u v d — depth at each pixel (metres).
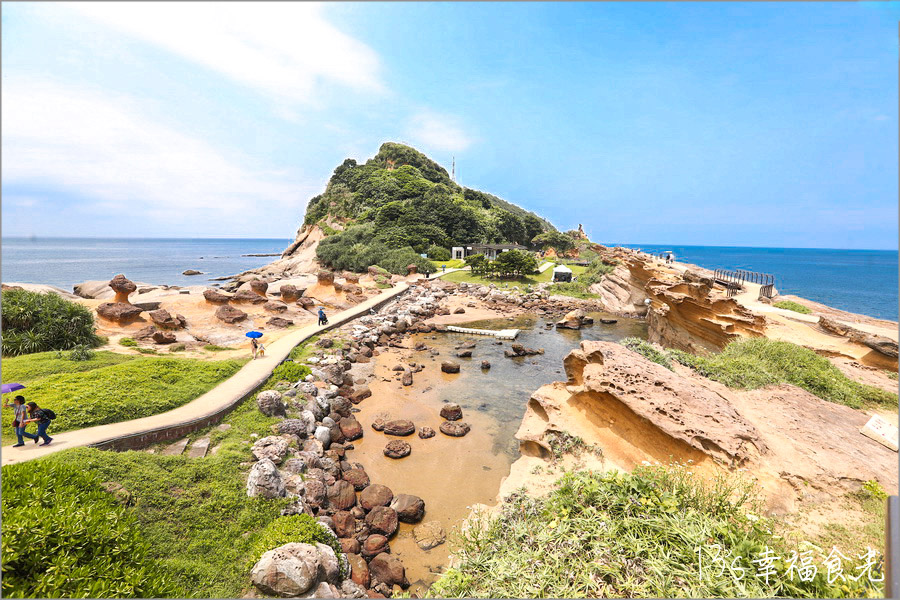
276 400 16.36
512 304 52.06
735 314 21.52
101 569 7.18
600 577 6.72
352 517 12.37
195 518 10.22
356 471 14.95
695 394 12.24
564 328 40.88
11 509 7.33
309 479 13.20
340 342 29.08
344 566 10.14
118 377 16.08
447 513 13.36
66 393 14.11
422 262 71.56
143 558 8.23
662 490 8.38
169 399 15.45
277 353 23.50
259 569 8.77
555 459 13.29
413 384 24.81
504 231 109.06
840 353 18.22
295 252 111.56
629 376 12.77
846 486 9.24
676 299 24.41
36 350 19.59
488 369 28.00
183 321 27.52
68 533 7.22
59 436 12.15
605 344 14.95
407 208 95.00
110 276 92.81
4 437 11.81
